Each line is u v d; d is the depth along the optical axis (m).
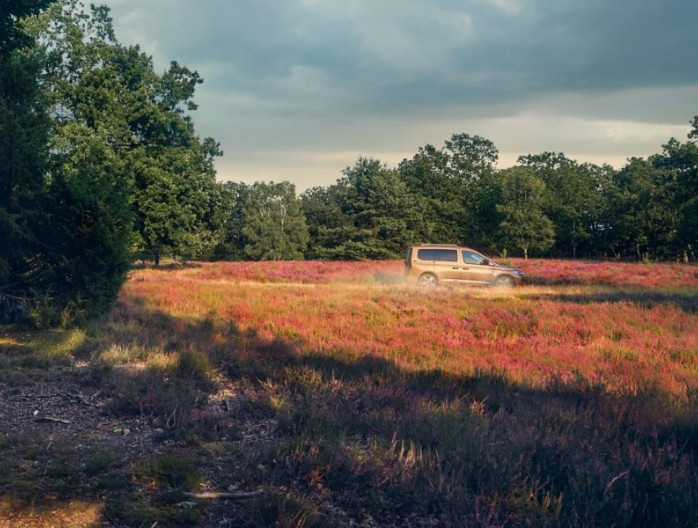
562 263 44.09
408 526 4.22
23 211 12.07
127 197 13.23
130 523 4.05
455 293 20.50
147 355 9.48
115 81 34.16
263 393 7.59
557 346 12.48
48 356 9.14
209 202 39.97
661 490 4.59
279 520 3.98
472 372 9.76
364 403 7.11
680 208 61.22
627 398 7.76
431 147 96.81
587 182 90.12
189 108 39.78
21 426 6.11
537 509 4.25
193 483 4.68
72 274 12.11
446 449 5.39
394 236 64.25
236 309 15.82
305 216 92.00
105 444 5.66
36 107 13.10
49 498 4.34
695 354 11.66
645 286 26.16
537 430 6.07
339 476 4.80
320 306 16.91
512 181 69.69
